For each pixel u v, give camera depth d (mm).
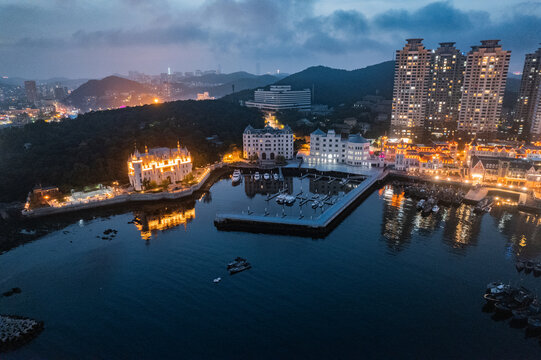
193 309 100062
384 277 114875
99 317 97562
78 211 178125
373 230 151875
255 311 98812
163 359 82812
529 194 190250
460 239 141750
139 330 92375
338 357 82688
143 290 109625
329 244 139000
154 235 149875
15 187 194125
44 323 95500
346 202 177500
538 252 130250
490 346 86125
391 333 90188
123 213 177000
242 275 116688
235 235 149000
